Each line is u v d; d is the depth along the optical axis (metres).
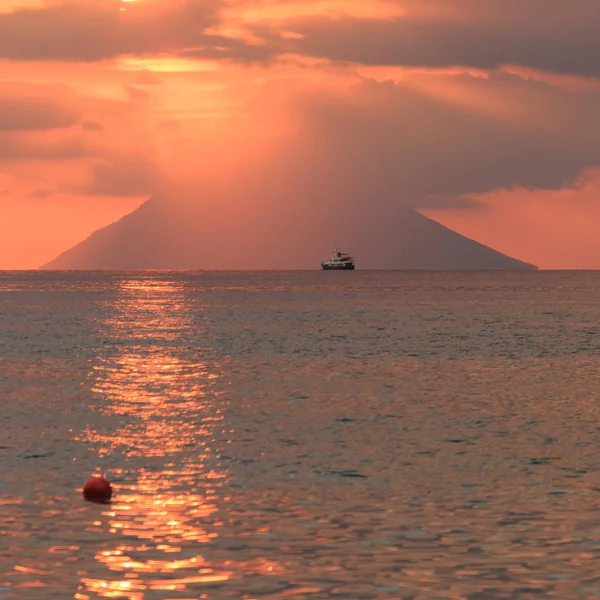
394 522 38.41
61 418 66.88
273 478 46.75
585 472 48.16
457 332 159.12
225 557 33.81
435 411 70.50
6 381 90.25
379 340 142.00
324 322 186.38
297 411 70.62
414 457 52.34
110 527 37.50
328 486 44.94
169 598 29.81
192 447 55.38
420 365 106.06
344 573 32.19
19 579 31.41
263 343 136.88
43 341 141.12
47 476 47.00
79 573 32.03
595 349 126.69
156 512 39.84
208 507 40.78
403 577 31.86
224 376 94.94
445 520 38.66
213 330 164.38
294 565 33.00
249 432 60.88
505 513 39.81
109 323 184.00
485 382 89.50
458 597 30.03
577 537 36.25
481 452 53.78
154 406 73.31
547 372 98.62
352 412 70.06
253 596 30.08
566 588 30.78
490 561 33.41
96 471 48.31
